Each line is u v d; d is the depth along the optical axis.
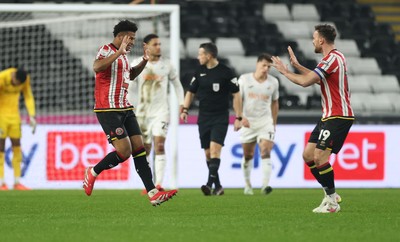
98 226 25.08
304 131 53.03
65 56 64.44
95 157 51.62
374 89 71.06
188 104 43.38
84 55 65.44
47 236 22.38
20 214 29.98
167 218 28.00
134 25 29.25
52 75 63.28
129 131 29.92
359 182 53.31
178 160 52.31
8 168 51.16
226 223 26.16
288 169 52.81
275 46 73.94
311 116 61.94
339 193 46.22
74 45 65.62
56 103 63.41
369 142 53.44
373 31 78.38
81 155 51.53
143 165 30.06
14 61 64.19
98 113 29.50
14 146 49.28
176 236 22.36
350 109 29.47
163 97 42.88
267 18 78.06
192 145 52.47
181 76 68.56
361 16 80.12
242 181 52.50
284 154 52.84
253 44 73.75
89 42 66.12
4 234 22.91
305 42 74.56
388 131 53.62
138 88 42.97
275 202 36.94
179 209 32.44
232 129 52.56
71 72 64.25
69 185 51.59
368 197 42.03
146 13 50.50
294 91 67.81
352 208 33.34
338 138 29.53
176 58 49.28
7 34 61.75
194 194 43.97
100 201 37.47
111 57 28.34
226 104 42.91
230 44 73.12
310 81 28.89
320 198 40.41
